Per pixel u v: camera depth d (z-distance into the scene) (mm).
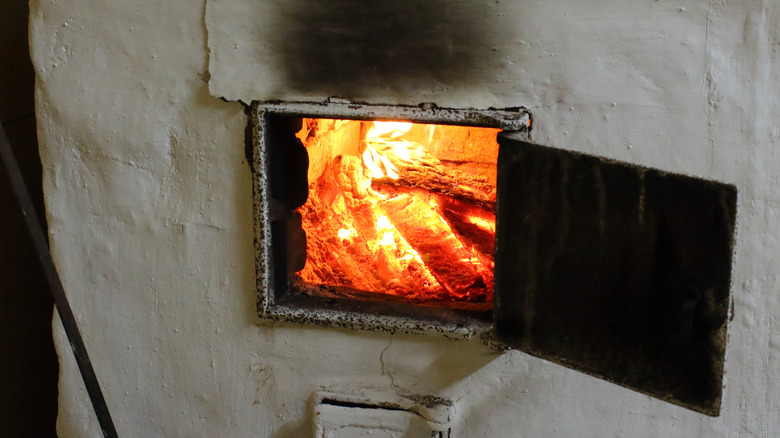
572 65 1417
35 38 1579
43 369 2342
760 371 1529
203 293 1664
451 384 1614
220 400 1728
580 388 1578
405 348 1604
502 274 1396
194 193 1612
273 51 1494
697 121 1413
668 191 1211
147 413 1771
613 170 1247
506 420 1626
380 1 1426
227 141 1567
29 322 2262
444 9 1414
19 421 2248
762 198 1440
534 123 1457
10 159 1379
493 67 1438
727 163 1428
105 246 1676
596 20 1390
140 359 1734
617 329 1312
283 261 1668
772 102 1394
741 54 1379
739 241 1473
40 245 1433
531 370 1580
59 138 1630
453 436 1652
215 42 1509
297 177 1698
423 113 1467
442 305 1662
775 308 1494
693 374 1262
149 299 1691
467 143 2352
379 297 1710
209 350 1698
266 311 1609
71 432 1822
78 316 1727
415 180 2135
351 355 1633
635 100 1417
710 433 1570
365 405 1635
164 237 1646
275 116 1541
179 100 1567
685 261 1224
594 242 1293
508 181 1348
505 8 1401
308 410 1688
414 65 1456
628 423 1585
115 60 1568
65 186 1654
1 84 2100
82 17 1556
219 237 1625
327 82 1495
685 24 1373
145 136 1599
